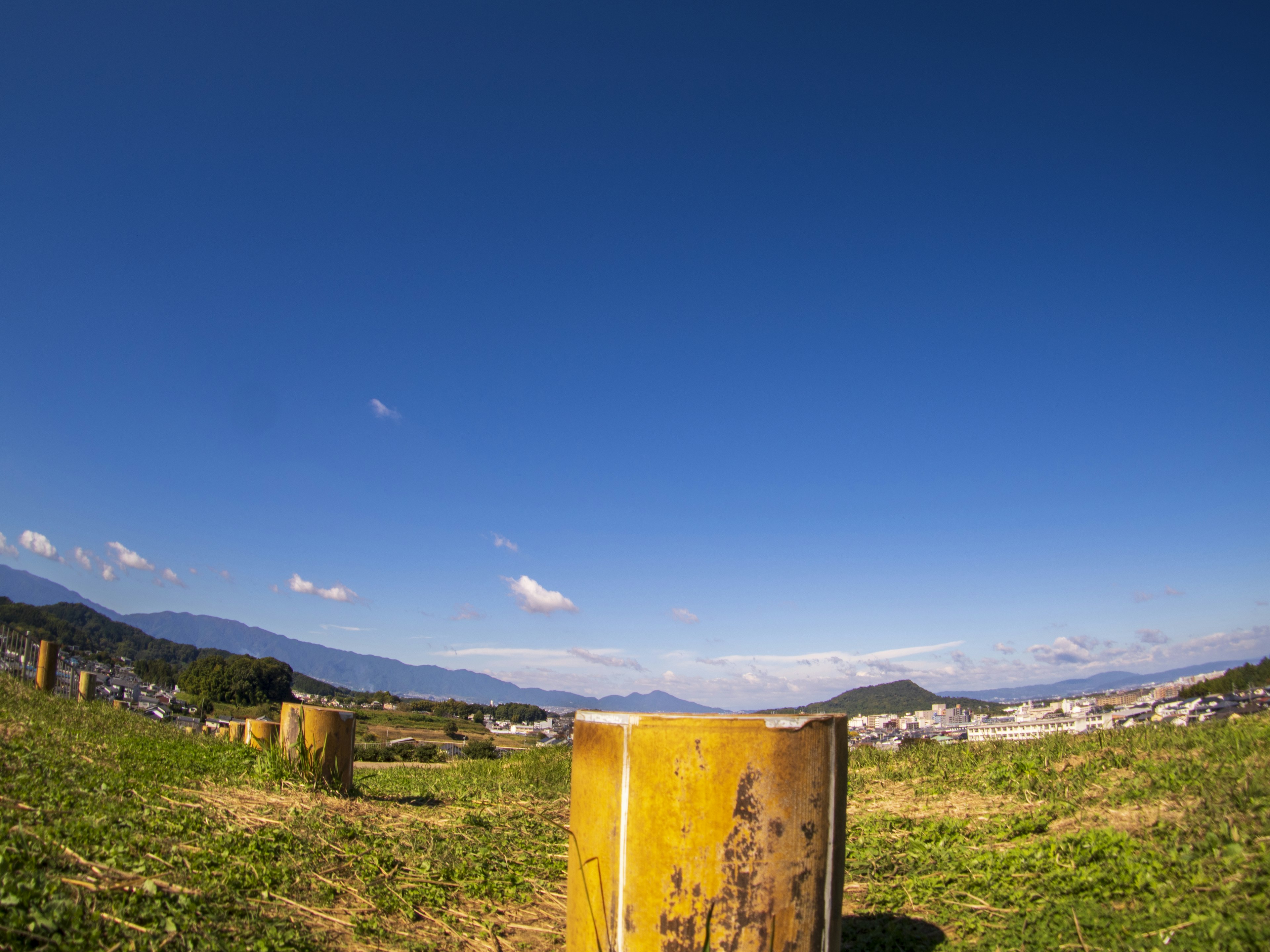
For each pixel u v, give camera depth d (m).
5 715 9.82
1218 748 7.08
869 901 5.43
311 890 5.33
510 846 7.47
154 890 4.32
